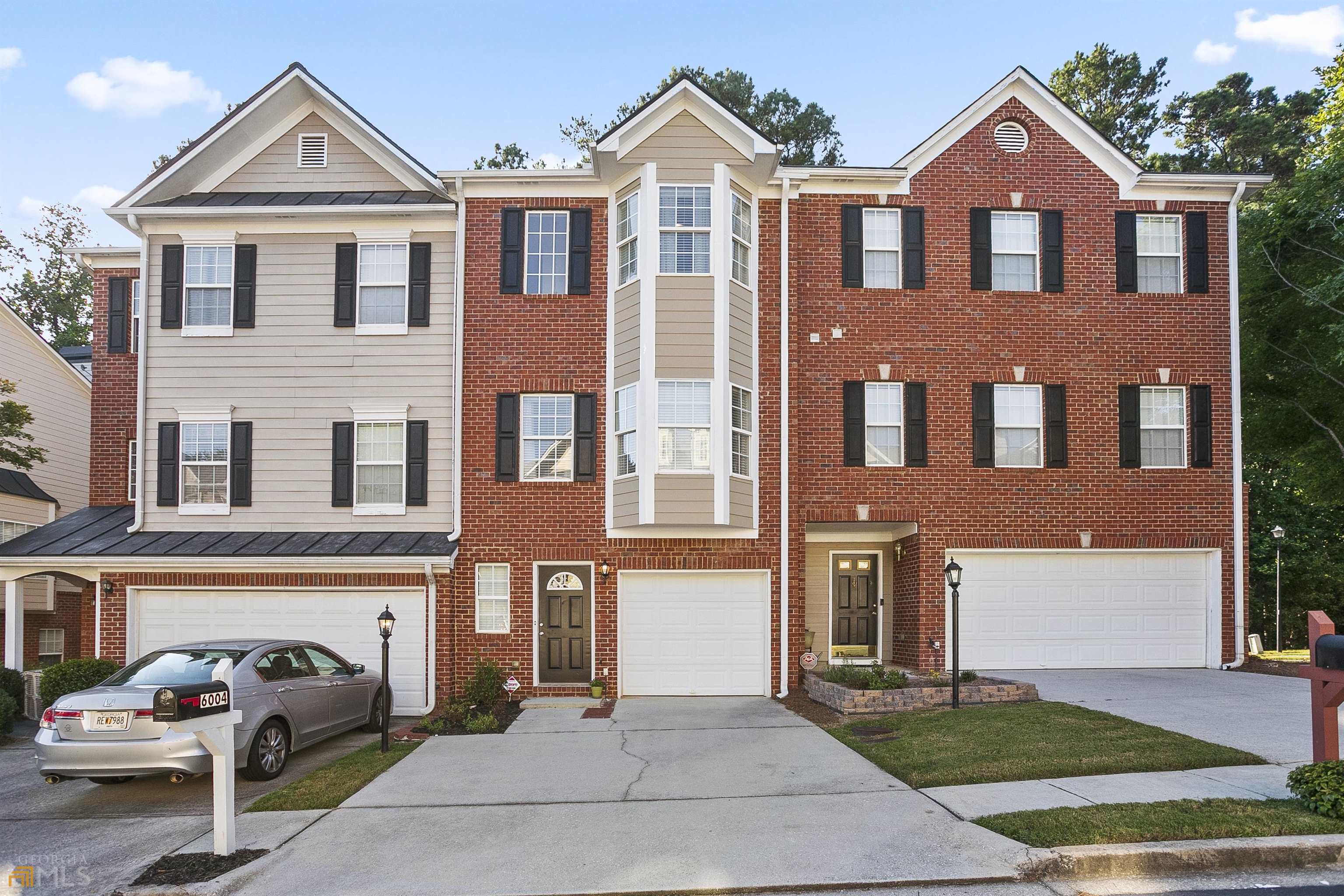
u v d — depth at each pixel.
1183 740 10.27
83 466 22.47
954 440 16.66
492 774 10.02
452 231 16.56
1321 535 29.91
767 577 15.73
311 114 17.61
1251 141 35.41
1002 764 9.43
